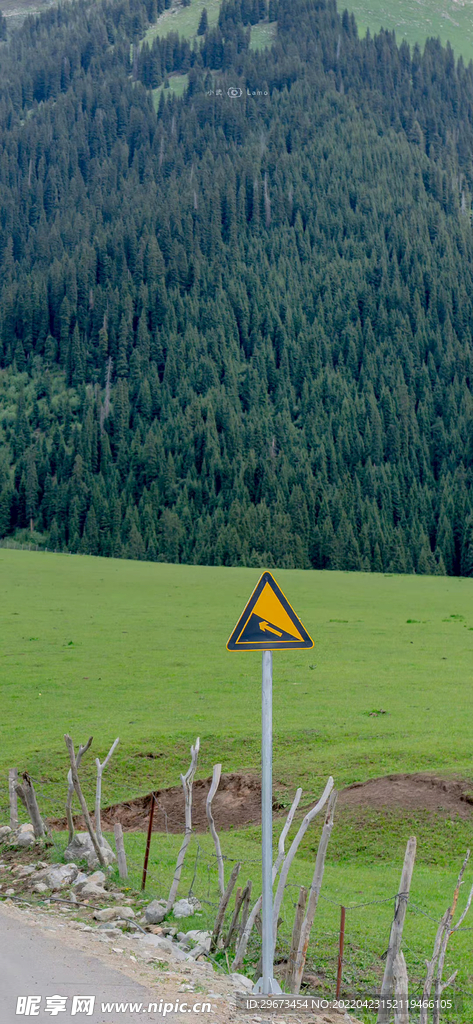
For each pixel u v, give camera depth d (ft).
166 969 37.14
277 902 40.09
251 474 588.09
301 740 92.43
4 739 96.58
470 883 55.42
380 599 256.73
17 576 294.25
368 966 41.57
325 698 115.65
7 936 39.75
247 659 150.20
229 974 38.09
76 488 579.07
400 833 64.44
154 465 599.16
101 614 210.79
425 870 58.75
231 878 42.22
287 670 139.23
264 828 35.94
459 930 46.83
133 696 119.65
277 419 652.48
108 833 69.05
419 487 589.73
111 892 49.90
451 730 93.35
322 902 51.55
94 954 37.73
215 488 594.24
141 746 90.99
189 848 63.36
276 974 39.70
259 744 91.50
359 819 67.00
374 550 486.79
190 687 125.70
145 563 369.30
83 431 633.61
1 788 80.64
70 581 285.84
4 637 173.99
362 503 551.59
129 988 33.83
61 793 79.46
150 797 78.28
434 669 138.31
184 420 638.94
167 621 199.11
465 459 627.05
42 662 147.02
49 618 201.98
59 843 59.11
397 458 636.89
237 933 42.80
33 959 36.58
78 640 171.32
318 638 174.70
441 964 33.91
